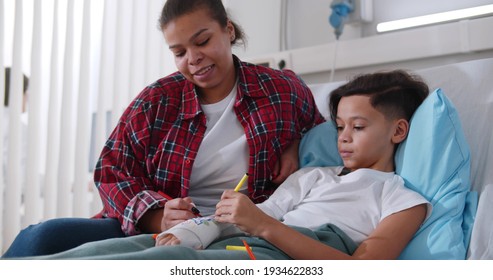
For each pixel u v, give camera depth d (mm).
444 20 1777
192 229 994
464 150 1101
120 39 2137
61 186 2020
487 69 1310
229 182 1351
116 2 2148
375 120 1170
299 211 1165
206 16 1212
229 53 1303
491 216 1014
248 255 896
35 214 2004
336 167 1278
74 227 1135
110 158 1340
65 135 2029
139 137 1323
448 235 1010
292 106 1402
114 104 2111
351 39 1934
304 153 1366
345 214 1107
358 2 1928
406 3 1881
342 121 1210
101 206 2084
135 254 807
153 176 1347
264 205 1181
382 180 1141
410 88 1239
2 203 1921
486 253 960
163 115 1350
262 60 2152
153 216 1204
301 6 2160
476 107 1276
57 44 2016
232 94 1380
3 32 1931
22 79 1967
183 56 1244
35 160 1994
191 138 1329
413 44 1783
